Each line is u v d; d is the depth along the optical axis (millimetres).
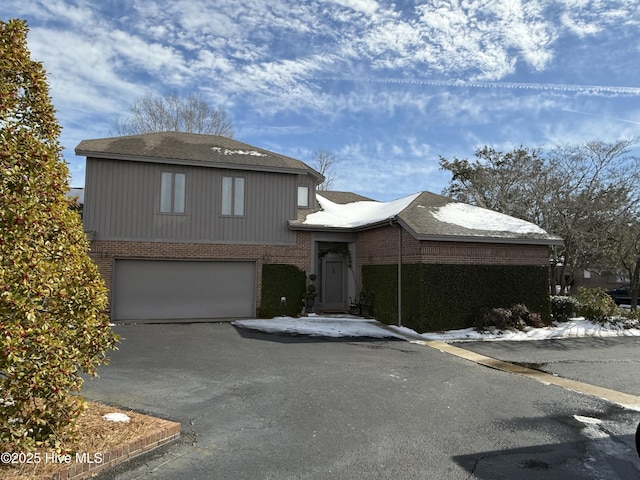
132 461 4137
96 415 4992
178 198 15219
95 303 4445
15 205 3732
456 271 13609
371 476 3973
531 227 15266
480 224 14867
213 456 4309
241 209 15922
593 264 22375
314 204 18984
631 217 19812
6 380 3529
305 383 7230
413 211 14914
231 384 7055
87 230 14125
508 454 4598
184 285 15180
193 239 15273
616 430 5426
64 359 3928
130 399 6062
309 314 16500
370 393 6746
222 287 15570
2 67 4039
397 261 14469
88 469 3791
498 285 14039
